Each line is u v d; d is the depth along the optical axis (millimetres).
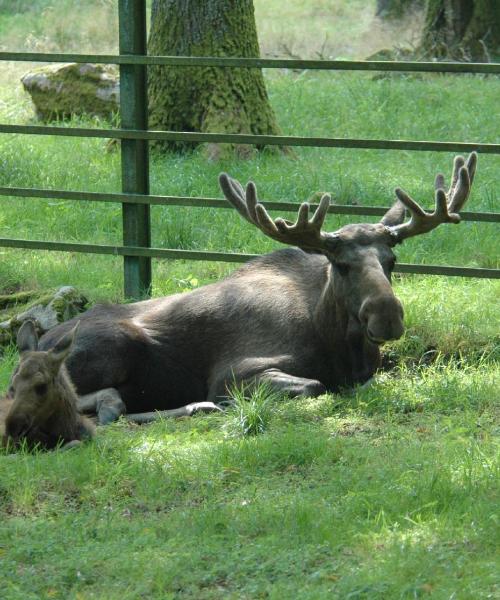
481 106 33875
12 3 52031
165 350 15727
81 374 15391
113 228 23812
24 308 18391
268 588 9227
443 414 14023
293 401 14141
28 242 19328
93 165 27906
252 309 15547
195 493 11531
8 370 16469
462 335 16891
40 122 33031
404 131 30719
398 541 9953
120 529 10609
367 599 8945
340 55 45406
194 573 9586
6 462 12414
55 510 11203
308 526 10375
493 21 43906
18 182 26234
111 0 50344
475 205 23531
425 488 11055
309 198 23547
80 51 45062
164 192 24828
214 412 14695
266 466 12164
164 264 21234
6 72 40031
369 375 15234
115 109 32281
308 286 15664
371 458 12234
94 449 12883
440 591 9000
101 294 19328
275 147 29109
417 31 48281
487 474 11438
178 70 29469
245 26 29812
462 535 10086
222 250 21625
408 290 18656
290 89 36562
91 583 9547
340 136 30531
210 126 28953
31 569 9781
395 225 15391
